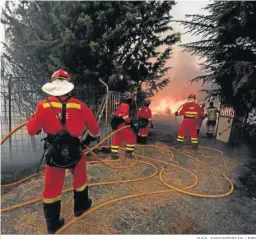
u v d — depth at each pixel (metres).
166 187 3.98
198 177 4.55
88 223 2.84
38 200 3.34
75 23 8.45
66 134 2.37
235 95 7.67
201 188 4.03
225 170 5.11
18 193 3.61
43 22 9.12
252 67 6.66
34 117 2.38
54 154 2.34
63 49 8.37
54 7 8.52
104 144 6.33
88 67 8.96
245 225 3.00
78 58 8.70
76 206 2.77
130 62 9.61
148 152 6.29
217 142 8.23
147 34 9.34
